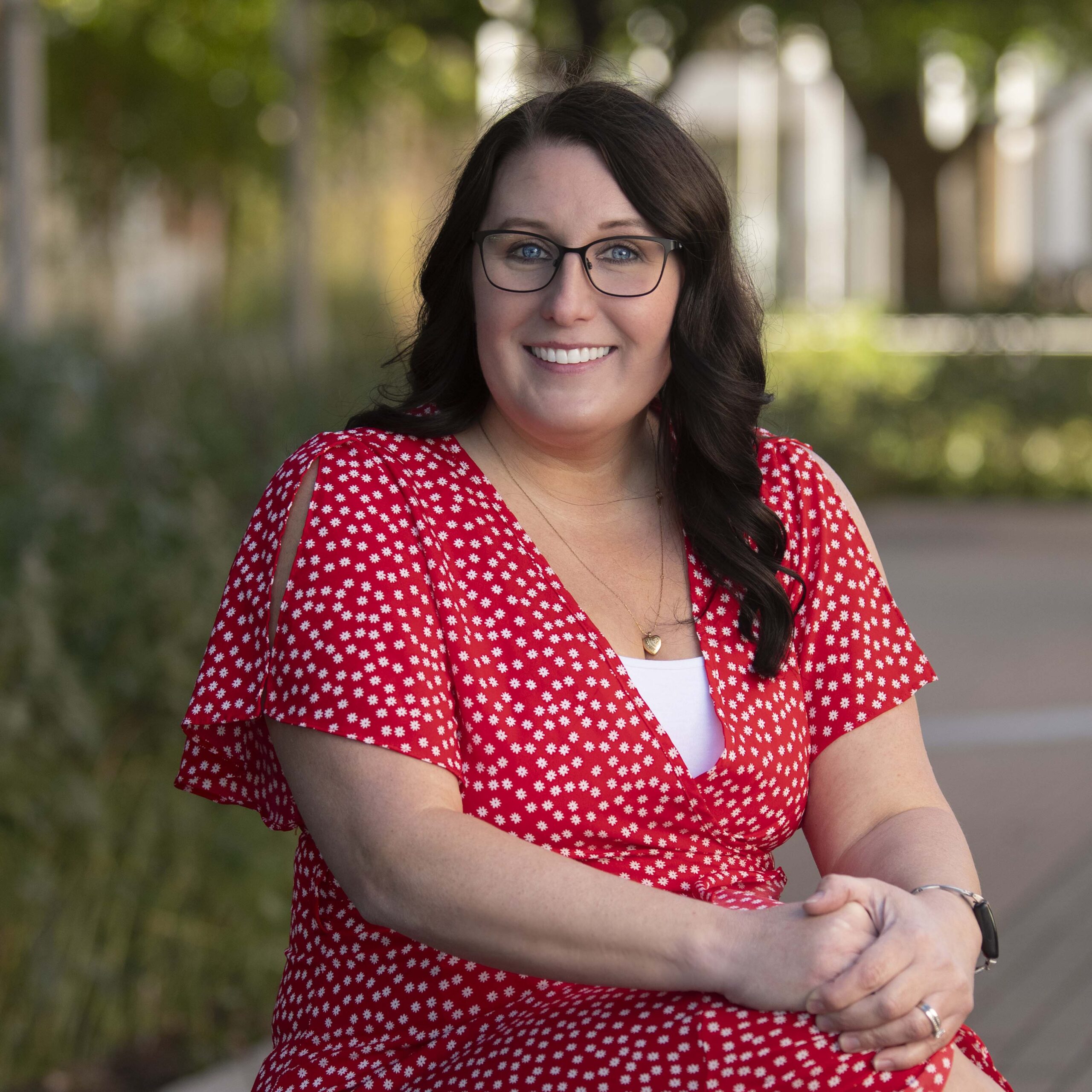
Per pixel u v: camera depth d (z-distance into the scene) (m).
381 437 3.88
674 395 4.10
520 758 3.59
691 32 26.25
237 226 33.00
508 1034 3.46
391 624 3.57
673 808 3.66
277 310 27.33
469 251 3.97
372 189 31.48
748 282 4.13
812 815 4.10
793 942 3.27
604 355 3.90
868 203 47.41
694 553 4.00
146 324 18.67
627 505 4.07
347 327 22.03
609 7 24.08
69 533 7.45
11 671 6.51
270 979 6.87
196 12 31.31
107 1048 6.47
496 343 3.89
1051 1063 6.68
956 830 3.94
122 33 31.44
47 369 10.98
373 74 30.83
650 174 3.84
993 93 34.00
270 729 3.66
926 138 34.44
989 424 25.94
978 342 27.16
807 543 4.18
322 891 3.72
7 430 10.20
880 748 4.09
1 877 6.27
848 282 45.81
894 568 19.80
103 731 6.91
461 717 3.60
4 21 18.80
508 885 3.34
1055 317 27.17
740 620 3.94
